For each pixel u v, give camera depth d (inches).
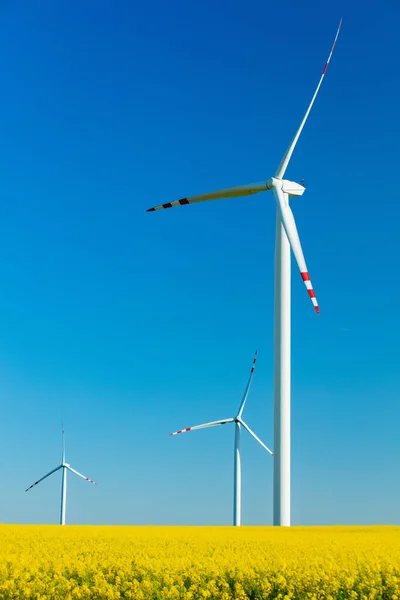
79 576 816.3
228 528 1507.1
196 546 1034.1
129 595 758.5
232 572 819.4
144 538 1173.7
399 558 892.6
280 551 967.6
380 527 1544.0
